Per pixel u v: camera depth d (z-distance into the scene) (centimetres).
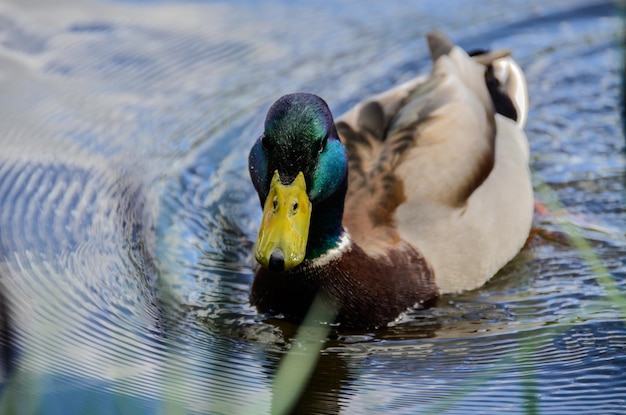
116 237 1212
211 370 967
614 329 1027
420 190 1110
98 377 937
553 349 998
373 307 1042
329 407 913
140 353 989
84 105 1496
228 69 1606
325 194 957
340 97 1549
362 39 1686
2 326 1007
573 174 1355
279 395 923
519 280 1138
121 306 1076
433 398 920
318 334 1039
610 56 1639
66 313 1051
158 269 1159
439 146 1135
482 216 1133
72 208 1263
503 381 946
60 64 1587
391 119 1187
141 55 1617
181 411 881
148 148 1412
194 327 1050
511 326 1048
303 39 1684
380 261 1049
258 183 949
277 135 909
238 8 1756
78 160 1367
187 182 1352
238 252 1212
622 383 933
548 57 1645
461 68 1270
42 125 1442
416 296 1074
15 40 1636
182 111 1502
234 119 1488
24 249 1170
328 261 1020
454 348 1012
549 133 1462
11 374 924
